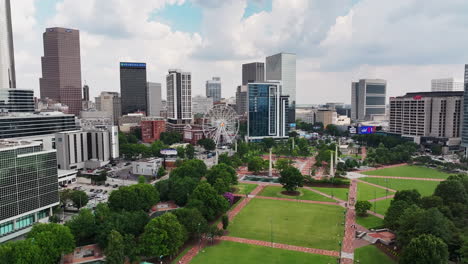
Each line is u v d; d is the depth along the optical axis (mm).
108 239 117312
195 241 138875
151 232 118688
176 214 139375
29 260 103750
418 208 128000
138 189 169250
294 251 128625
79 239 139000
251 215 171000
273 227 153875
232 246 133625
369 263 118125
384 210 176125
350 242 136500
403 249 114375
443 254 98750
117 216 136875
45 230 117812
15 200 147625
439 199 143750
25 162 151875
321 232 147375
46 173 163375
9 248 103500
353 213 172750
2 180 141500
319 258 122500
